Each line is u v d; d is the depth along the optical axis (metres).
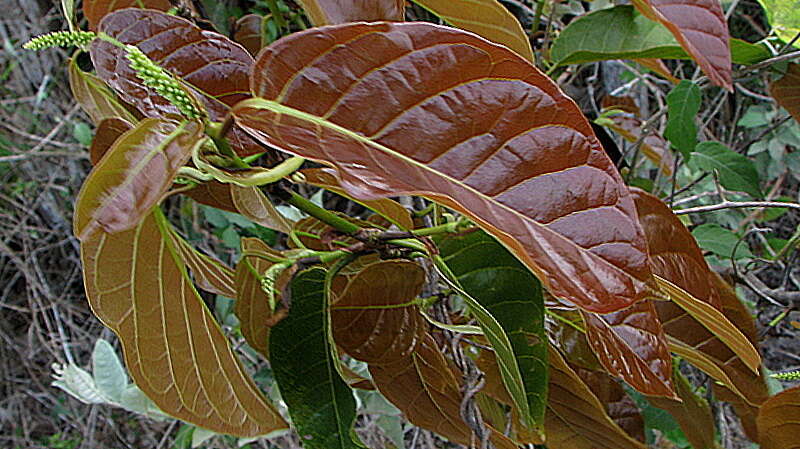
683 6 0.72
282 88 0.61
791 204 1.00
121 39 0.71
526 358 0.76
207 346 0.75
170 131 0.62
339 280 0.85
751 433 0.99
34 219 2.84
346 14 0.71
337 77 0.61
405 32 0.60
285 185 0.73
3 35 2.49
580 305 0.60
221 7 1.60
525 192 0.61
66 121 2.46
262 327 0.83
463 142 0.61
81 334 2.76
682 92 1.13
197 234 2.39
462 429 0.85
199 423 0.73
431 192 0.58
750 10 2.51
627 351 0.75
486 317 0.70
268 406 0.76
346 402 0.75
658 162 1.54
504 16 0.77
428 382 0.83
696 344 0.90
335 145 0.60
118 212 0.59
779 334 1.43
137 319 0.72
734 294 0.87
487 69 0.61
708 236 1.23
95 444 2.65
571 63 0.94
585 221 0.61
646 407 1.28
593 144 0.62
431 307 0.83
